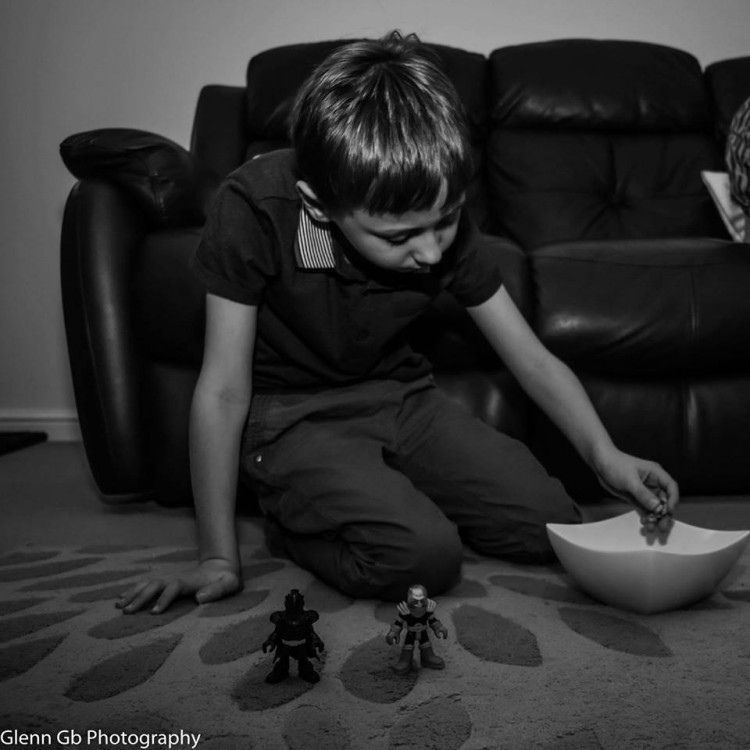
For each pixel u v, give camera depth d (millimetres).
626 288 1300
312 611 677
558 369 1062
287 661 676
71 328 1351
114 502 1395
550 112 1951
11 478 1711
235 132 1942
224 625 795
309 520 941
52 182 2164
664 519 898
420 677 684
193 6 2121
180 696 654
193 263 983
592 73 1965
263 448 1028
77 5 2125
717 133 1979
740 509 1318
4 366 2209
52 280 2184
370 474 933
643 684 667
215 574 889
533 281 1321
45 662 715
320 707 635
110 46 2135
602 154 1935
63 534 1255
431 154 764
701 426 1332
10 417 2207
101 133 1371
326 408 1040
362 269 965
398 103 782
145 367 1345
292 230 956
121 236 1355
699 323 1293
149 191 1359
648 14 2131
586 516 1280
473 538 1063
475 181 1949
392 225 796
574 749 572
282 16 2125
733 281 1312
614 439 1323
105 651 735
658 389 1334
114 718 621
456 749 575
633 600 810
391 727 605
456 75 1953
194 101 2146
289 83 1930
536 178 1895
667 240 1406
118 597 884
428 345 1317
